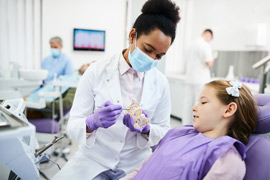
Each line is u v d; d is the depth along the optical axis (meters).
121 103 1.10
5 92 1.35
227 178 0.87
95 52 4.46
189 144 1.00
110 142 1.12
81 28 4.26
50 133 2.29
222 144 0.93
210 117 1.03
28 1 3.85
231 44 4.02
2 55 3.78
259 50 3.53
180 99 4.22
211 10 4.40
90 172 1.08
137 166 1.17
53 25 4.10
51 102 2.41
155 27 0.91
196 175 0.90
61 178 1.04
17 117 0.67
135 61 1.01
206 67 3.49
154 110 1.19
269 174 0.91
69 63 3.64
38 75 2.16
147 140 1.14
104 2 4.36
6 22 3.75
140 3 1.86
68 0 4.13
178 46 4.86
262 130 1.05
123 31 4.55
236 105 1.00
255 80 3.36
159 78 1.21
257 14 3.57
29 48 3.96
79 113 1.10
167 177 0.93
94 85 1.11
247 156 0.98
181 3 4.73
